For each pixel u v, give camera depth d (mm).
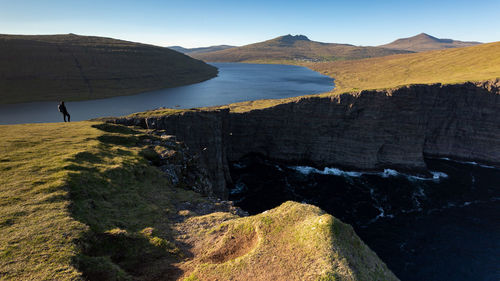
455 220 62438
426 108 92750
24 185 20656
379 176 88250
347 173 91375
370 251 16875
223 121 90438
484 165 96188
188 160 42469
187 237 20203
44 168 24031
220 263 15883
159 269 15930
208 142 79125
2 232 15172
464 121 100062
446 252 51906
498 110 93188
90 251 15797
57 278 12383
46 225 16250
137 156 34281
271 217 18625
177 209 25672
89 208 20094
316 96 98625
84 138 36125
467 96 98812
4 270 12492
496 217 63312
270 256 15195
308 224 16875
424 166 90500
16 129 38750
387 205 69875
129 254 16812
